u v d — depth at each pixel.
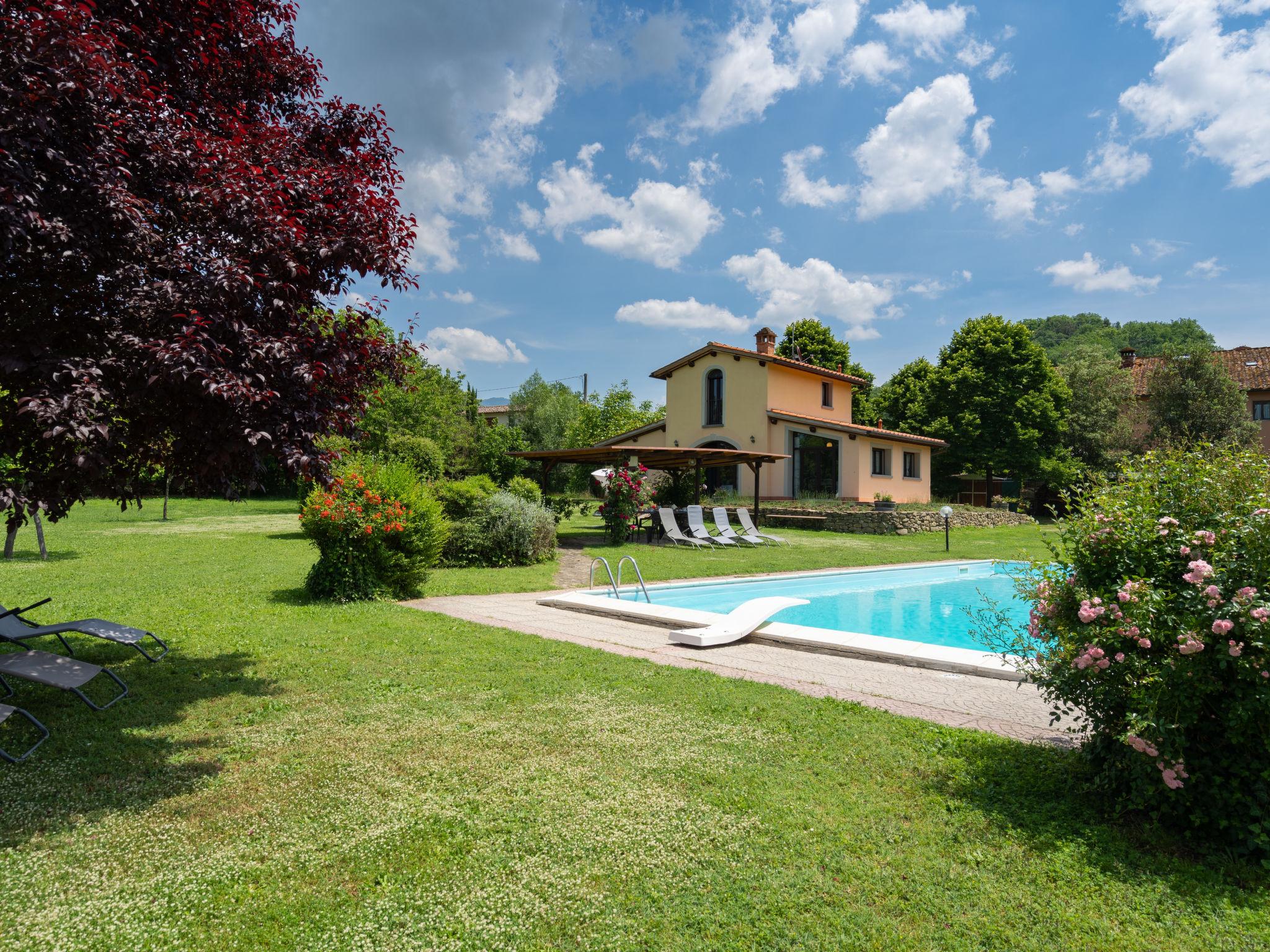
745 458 22.38
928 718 4.85
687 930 2.47
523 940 2.41
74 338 4.03
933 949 2.38
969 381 34.66
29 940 2.34
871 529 22.88
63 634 6.99
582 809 3.36
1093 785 3.50
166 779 3.68
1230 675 3.04
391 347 5.68
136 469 4.89
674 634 7.32
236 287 4.04
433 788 3.60
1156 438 33.28
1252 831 2.96
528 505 14.82
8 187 3.34
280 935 2.42
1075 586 3.54
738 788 3.63
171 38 4.91
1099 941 2.43
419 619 8.12
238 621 7.77
